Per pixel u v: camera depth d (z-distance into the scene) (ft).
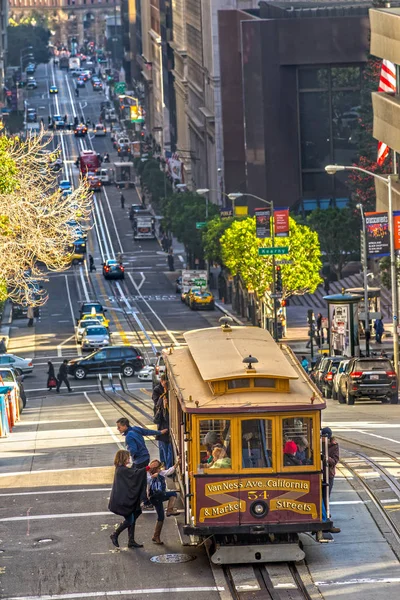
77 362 558.56
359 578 142.61
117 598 138.62
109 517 177.47
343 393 377.91
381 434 262.26
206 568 150.00
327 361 418.31
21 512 183.11
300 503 144.97
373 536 160.56
